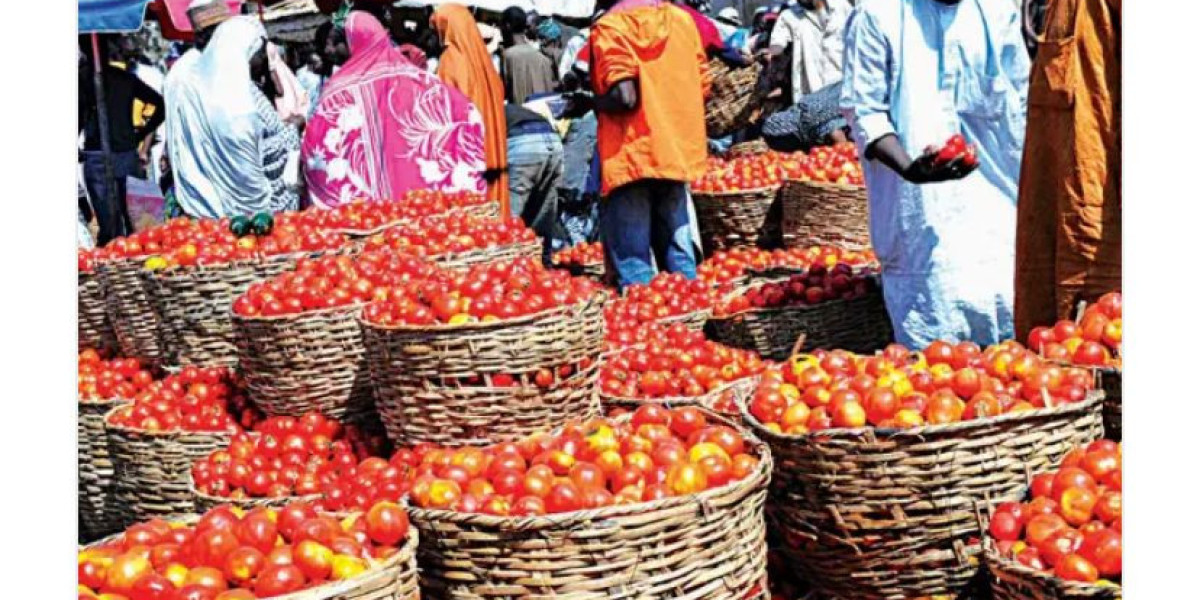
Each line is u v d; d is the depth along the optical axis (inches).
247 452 182.4
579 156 440.5
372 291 202.8
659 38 274.1
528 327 168.7
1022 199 177.6
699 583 127.9
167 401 220.8
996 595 131.5
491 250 249.6
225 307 229.5
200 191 343.6
